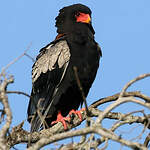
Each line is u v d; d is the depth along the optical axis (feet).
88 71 37.24
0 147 19.39
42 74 40.45
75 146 23.13
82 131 20.67
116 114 30.53
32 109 39.34
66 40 39.37
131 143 19.62
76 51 37.42
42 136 31.04
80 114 33.71
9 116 20.45
